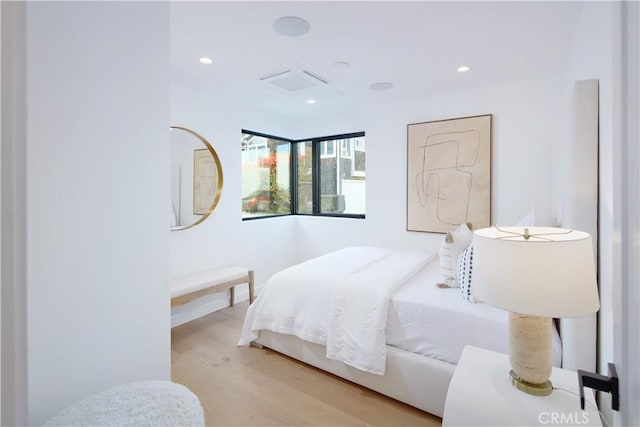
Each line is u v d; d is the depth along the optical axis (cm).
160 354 125
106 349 108
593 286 97
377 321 192
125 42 112
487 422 106
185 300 280
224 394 201
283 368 230
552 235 124
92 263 104
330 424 175
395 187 376
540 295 96
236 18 187
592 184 137
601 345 131
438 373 173
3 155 45
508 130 309
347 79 290
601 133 132
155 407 93
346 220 417
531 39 213
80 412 89
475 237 117
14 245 46
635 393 54
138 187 117
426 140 350
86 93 102
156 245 123
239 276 338
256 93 331
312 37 211
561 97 276
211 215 345
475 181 325
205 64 254
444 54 237
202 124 329
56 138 95
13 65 46
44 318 94
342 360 200
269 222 422
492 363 129
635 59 53
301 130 452
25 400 47
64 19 97
